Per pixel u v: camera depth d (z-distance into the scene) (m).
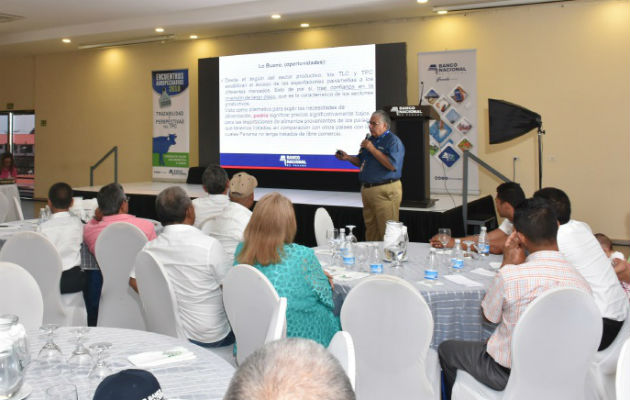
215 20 8.17
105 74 10.66
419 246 3.69
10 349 1.35
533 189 7.31
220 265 2.55
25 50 10.91
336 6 7.31
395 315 2.07
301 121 8.40
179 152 9.70
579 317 1.86
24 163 11.92
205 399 1.46
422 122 6.08
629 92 6.75
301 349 0.63
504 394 1.99
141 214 7.83
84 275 3.65
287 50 8.62
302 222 6.73
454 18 7.59
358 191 8.13
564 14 6.98
